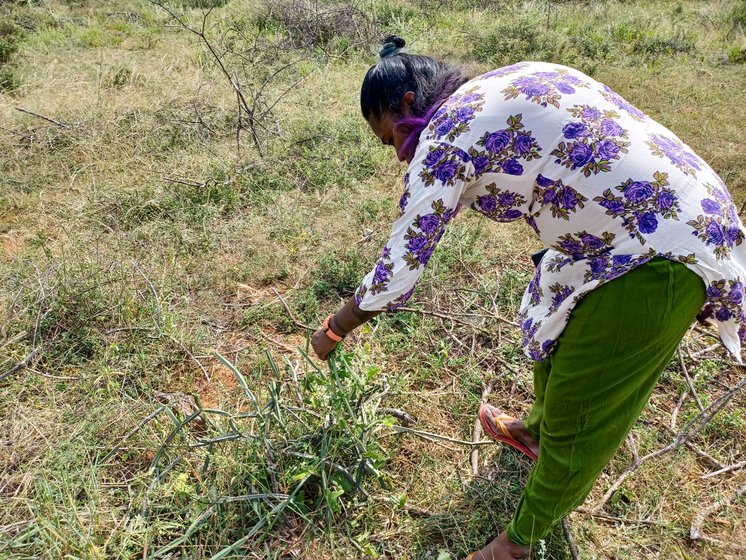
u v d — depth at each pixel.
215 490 1.92
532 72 1.41
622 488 2.10
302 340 2.80
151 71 5.71
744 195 4.04
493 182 1.39
